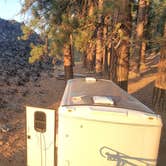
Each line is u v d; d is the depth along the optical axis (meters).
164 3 16.88
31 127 7.53
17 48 59.31
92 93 8.66
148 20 25.88
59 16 16.75
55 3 16.78
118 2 14.01
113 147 6.74
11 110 17.34
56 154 7.47
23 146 11.92
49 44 17.62
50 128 7.39
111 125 6.64
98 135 6.73
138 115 6.71
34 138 7.57
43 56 19.89
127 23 15.20
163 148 11.27
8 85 25.69
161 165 10.02
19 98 21.03
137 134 6.66
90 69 38.19
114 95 8.57
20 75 32.16
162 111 14.62
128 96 8.70
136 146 6.70
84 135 6.77
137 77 27.48
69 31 15.66
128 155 6.74
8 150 11.47
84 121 6.71
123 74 15.80
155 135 6.68
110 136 6.70
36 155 7.66
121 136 6.68
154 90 15.08
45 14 17.55
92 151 6.82
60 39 15.74
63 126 6.87
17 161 10.59
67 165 7.01
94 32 17.25
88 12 17.33
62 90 24.45
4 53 49.88
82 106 7.09
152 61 38.78
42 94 22.86
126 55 15.73
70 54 21.80
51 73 36.69
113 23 16.00
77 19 15.98
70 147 6.89
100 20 16.53
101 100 7.48
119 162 6.79
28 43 66.19
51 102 20.16
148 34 24.14
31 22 17.80
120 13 14.81
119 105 7.38
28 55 53.34
